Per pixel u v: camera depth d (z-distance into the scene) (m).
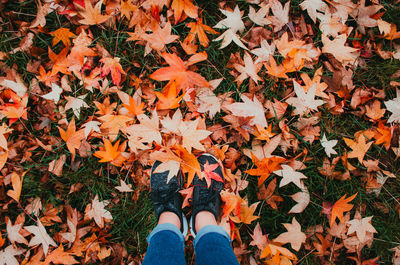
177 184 1.25
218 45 1.32
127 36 1.30
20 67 1.29
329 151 1.29
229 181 1.27
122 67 1.31
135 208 1.31
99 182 1.31
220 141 1.31
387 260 1.35
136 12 1.20
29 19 1.30
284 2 1.34
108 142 1.19
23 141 1.27
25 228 1.20
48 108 1.29
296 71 1.28
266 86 1.32
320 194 1.34
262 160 1.20
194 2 1.31
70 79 1.28
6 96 1.25
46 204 1.30
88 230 1.27
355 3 1.32
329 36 1.36
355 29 1.35
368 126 1.35
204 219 1.14
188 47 1.26
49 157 1.29
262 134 1.22
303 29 1.33
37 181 1.29
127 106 1.15
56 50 1.32
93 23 1.19
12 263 1.23
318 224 1.33
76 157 1.30
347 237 1.30
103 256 1.27
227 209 1.21
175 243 1.00
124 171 1.30
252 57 1.33
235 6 1.34
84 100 1.27
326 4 1.29
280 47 1.25
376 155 1.37
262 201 1.33
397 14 1.36
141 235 1.32
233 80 1.32
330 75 1.37
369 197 1.36
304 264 1.33
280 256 1.28
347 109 1.35
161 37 1.18
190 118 1.27
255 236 1.27
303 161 1.31
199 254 0.96
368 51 1.37
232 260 0.91
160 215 1.18
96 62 1.27
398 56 1.36
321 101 1.23
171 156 1.14
